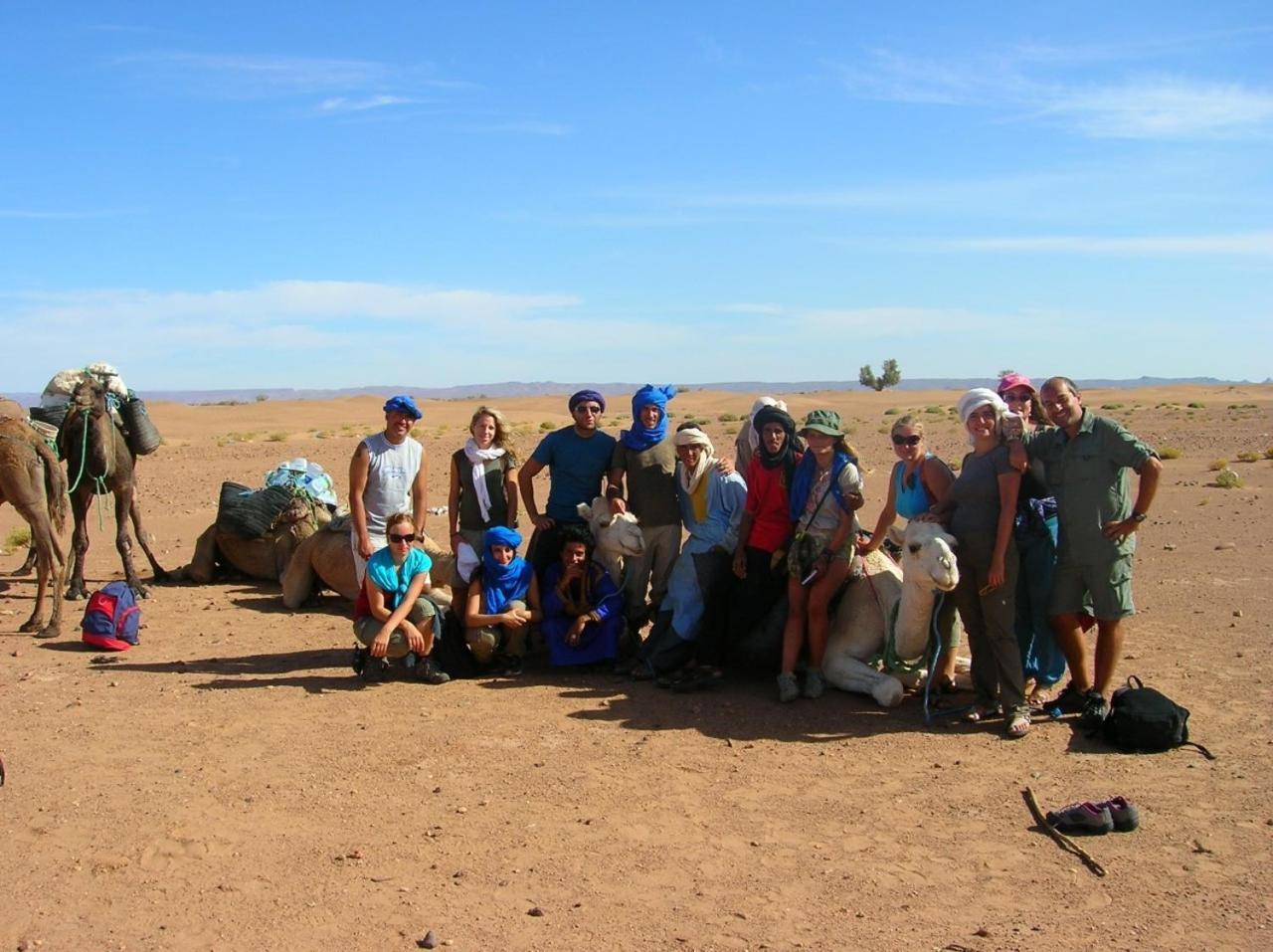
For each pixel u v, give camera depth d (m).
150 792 6.87
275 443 48.53
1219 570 14.30
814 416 8.65
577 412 9.94
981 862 5.98
